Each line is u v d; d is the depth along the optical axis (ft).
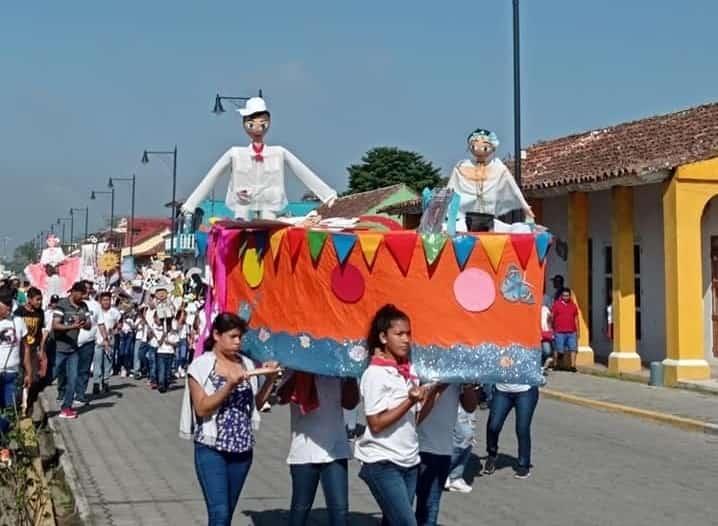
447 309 19.90
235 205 24.39
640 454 37.04
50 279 71.56
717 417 44.52
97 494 29.84
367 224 22.20
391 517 19.53
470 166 29.78
